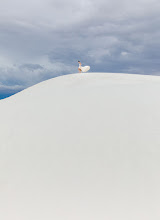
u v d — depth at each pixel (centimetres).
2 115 942
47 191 533
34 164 611
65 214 480
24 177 579
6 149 692
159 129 656
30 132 744
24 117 855
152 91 878
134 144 614
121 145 616
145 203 488
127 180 532
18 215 489
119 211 477
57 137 686
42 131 731
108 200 499
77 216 474
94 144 632
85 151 616
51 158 617
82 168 572
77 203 500
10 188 556
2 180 580
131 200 495
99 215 473
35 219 475
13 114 912
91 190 521
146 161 568
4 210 504
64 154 621
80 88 980
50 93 1022
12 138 738
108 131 668
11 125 823
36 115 843
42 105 912
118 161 576
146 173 542
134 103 784
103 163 576
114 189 518
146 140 623
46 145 666
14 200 525
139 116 714
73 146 639
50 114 820
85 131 685
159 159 569
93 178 545
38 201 514
